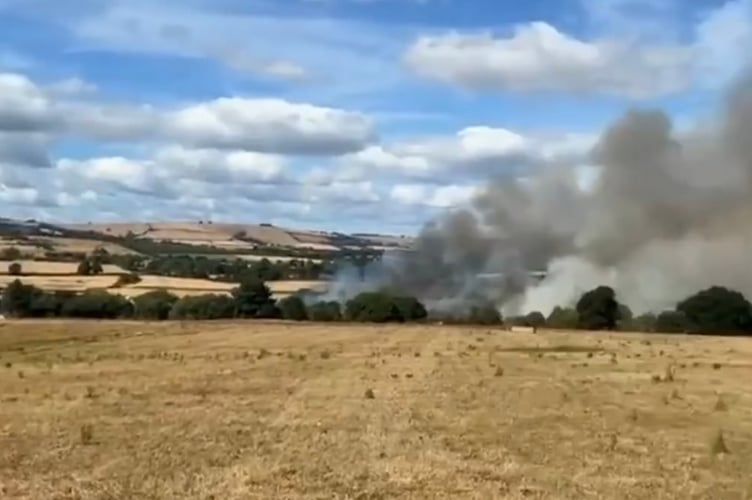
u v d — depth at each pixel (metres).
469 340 82.50
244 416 30.48
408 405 34.06
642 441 26.38
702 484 20.25
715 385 43.75
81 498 17.91
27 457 22.50
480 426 28.89
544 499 18.41
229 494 18.33
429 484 19.58
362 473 20.61
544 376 47.81
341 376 46.31
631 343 80.94
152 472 20.55
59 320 118.62
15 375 45.97
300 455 22.91
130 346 70.75
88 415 30.55
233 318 136.50
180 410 31.97
